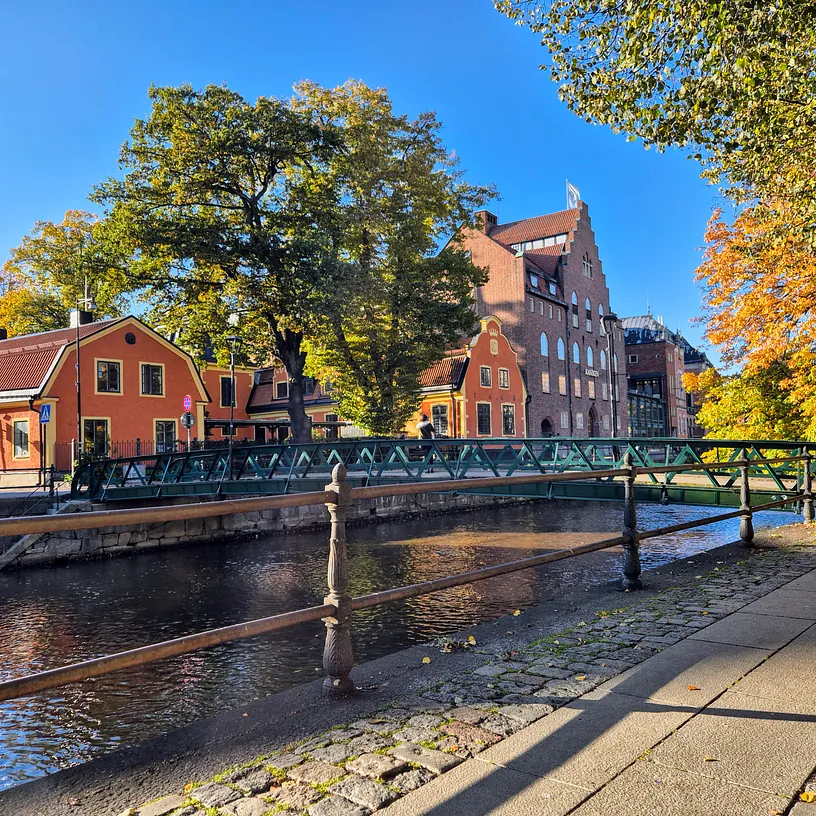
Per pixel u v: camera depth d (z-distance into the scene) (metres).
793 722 2.91
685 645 4.18
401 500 27.86
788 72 8.48
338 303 27.06
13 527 2.30
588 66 9.30
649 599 5.60
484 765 2.59
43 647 11.50
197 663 10.28
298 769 2.63
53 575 18.11
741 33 7.96
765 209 12.52
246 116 28.05
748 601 5.37
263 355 34.00
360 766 2.63
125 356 35.56
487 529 23.83
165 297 29.89
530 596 13.72
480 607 12.91
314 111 31.66
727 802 2.26
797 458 9.77
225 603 14.23
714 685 3.42
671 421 88.38
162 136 28.48
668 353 89.88
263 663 10.25
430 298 29.84
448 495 29.73
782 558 7.42
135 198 27.89
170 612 13.62
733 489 12.64
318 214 29.48
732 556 7.67
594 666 3.83
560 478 5.44
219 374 48.94
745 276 18.92
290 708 3.33
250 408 50.72
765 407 21.72
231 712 3.30
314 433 44.06
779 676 3.53
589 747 2.72
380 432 30.30
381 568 17.38
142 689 9.25
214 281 29.94
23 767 7.08
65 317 48.38
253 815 2.29
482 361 44.97
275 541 22.81
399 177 30.56
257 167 30.00
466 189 33.00
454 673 3.83
